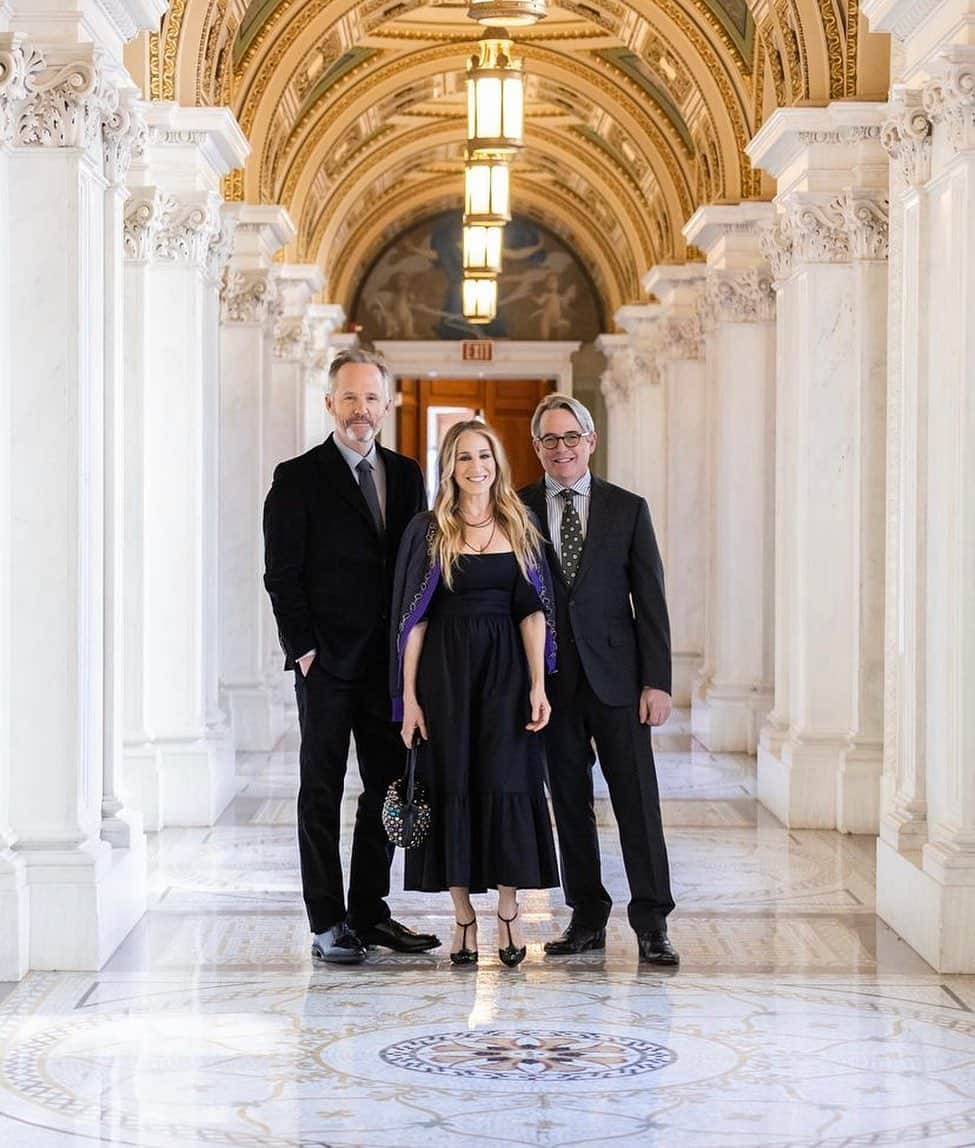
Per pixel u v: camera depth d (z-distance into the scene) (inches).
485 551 317.7
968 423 331.9
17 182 327.0
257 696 665.0
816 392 507.2
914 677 363.3
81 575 330.6
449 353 1275.8
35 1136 233.3
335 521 324.5
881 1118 241.3
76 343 328.2
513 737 317.7
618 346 1130.0
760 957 338.0
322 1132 234.1
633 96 825.5
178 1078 257.9
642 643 327.9
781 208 529.7
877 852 384.2
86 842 330.3
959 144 333.7
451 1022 287.6
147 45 498.0
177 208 504.1
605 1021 288.7
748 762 649.6
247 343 653.9
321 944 329.1
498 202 582.6
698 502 850.8
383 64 828.0
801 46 500.7
